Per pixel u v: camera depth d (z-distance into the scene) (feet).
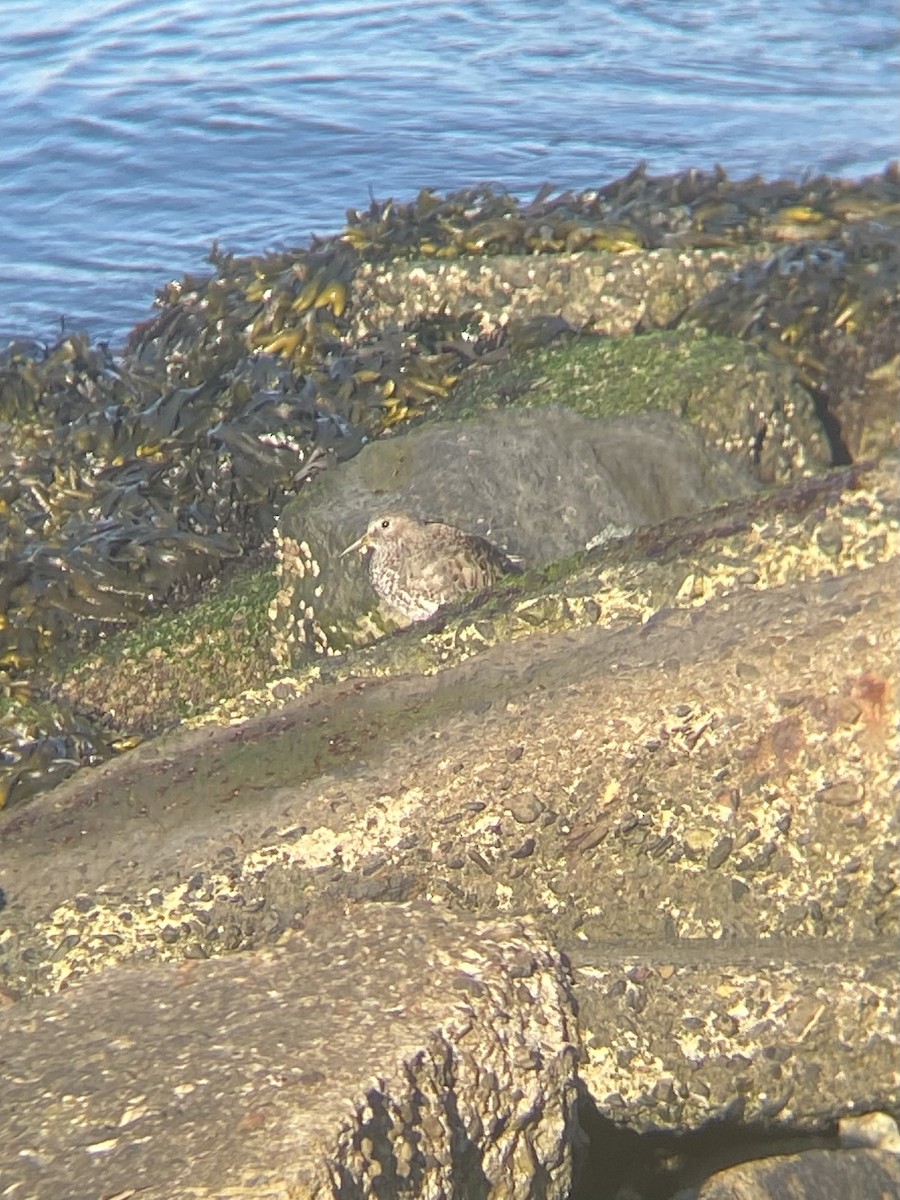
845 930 59.88
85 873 64.18
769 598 63.82
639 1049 57.16
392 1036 50.62
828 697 59.11
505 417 91.91
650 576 68.33
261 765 67.31
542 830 61.36
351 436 100.83
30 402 113.39
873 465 67.92
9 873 65.00
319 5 221.87
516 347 109.19
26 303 149.59
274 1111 46.65
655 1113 57.47
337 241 121.70
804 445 95.66
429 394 106.32
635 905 61.05
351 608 86.58
